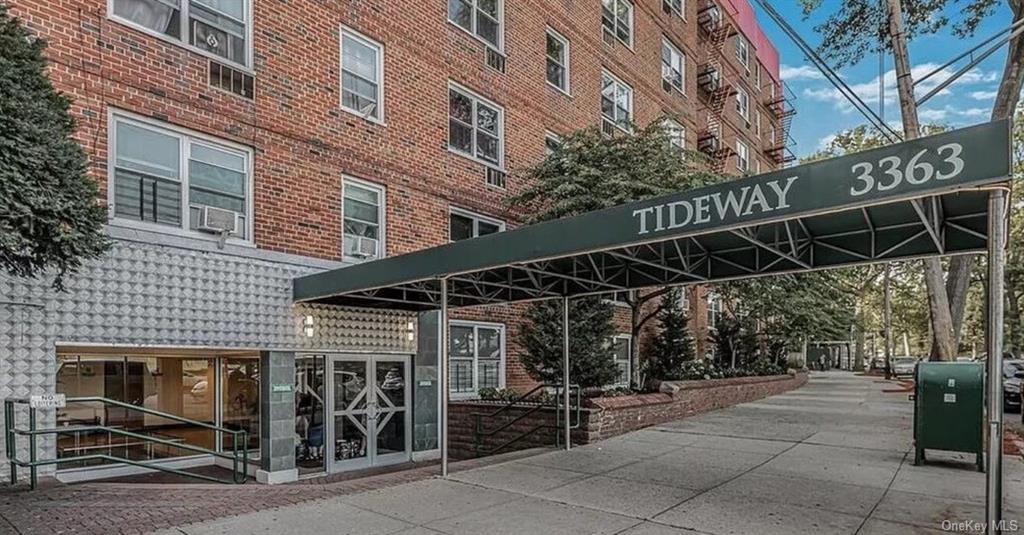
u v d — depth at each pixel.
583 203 12.59
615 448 10.00
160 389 10.28
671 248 8.27
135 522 5.98
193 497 7.05
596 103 18.06
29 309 7.44
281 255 10.03
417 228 12.52
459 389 13.42
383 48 12.16
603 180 12.67
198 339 8.92
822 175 5.16
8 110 4.86
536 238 7.04
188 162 9.24
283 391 9.79
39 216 5.00
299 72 10.66
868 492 7.05
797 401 17.67
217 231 9.28
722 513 6.30
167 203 8.96
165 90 8.98
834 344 57.25
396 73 12.38
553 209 12.82
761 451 9.62
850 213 6.48
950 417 8.18
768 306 17.78
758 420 13.17
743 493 7.09
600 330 13.84
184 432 10.54
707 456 9.28
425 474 8.39
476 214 13.89
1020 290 30.81
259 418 10.48
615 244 6.41
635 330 14.98
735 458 9.11
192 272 8.94
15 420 7.27
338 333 10.65
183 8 9.34
